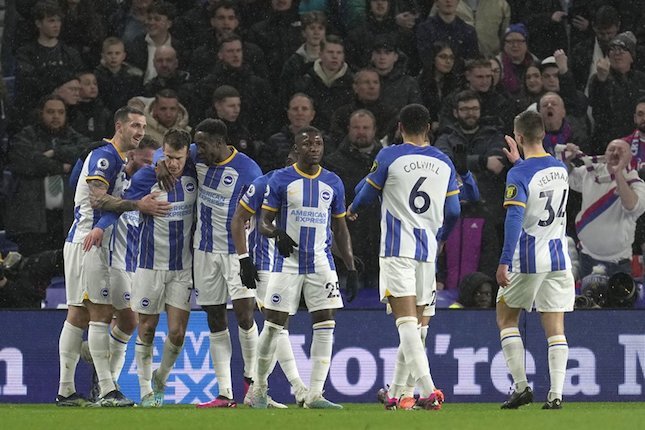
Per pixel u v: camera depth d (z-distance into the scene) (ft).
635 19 174.19
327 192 100.99
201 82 159.43
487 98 155.43
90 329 107.14
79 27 166.50
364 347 125.49
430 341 125.59
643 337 127.03
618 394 126.62
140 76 162.61
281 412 93.71
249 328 107.34
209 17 169.68
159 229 104.53
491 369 126.00
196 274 106.01
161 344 123.03
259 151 147.95
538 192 95.25
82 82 155.94
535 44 172.65
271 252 111.55
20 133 146.92
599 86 161.89
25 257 143.13
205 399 122.62
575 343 126.72
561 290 97.60
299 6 170.40
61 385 110.42
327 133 156.25
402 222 95.09
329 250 102.27
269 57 167.53
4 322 123.95
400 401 101.40
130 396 122.42
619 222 144.05
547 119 151.74
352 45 167.12
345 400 125.08
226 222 105.09
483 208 140.36
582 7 172.55
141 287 105.29
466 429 72.43
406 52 168.35
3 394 123.65
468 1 175.32
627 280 130.52
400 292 94.63
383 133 153.38
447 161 96.37
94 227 103.30
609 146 144.15
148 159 108.06
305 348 124.88
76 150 146.72
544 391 126.31
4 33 178.29
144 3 168.66
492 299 133.59
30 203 145.59
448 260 139.95
